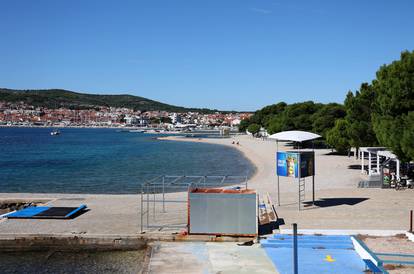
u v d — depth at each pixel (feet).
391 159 119.96
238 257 55.21
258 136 578.25
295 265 39.99
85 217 79.41
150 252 57.93
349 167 171.12
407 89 98.43
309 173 85.97
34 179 173.06
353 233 64.39
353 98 163.02
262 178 151.43
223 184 143.23
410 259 50.88
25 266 56.65
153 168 212.64
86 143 499.92
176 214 81.66
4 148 398.62
